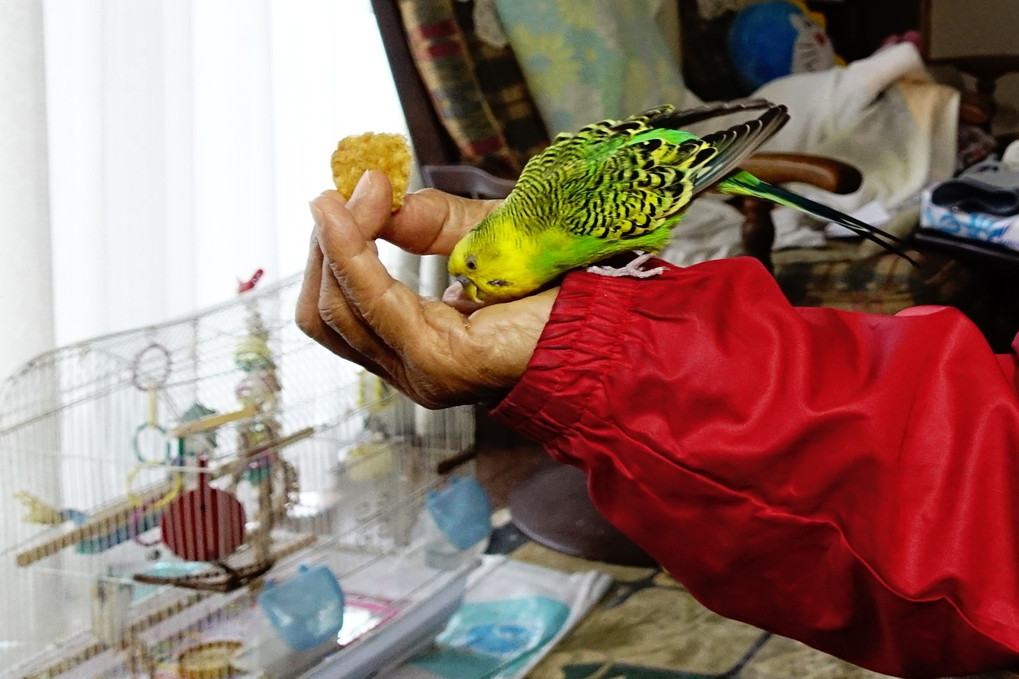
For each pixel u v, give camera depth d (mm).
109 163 1503
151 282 1544
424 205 657
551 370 505
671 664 1278
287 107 1845
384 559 1353
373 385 1348
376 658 1217
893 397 488
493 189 1483
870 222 1933
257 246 1724
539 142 1914
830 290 1776
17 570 1155
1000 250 1550
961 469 484
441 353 518
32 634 1159
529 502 1789
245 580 1097
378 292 506
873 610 497
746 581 517
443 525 1345
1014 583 470
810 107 2250
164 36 1553
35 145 1296
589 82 1924
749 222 1740
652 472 501
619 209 616
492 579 1562
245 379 1196
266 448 1153
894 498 482
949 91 2232
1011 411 492
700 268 546
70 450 1264
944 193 1654
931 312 536
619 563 1603
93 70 1451
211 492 1074
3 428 1129
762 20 2543
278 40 1820
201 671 1091
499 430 2242
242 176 1697
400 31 1785
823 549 490
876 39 3053
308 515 1264
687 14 2496
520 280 631
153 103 1526
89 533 1080
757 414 479
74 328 1468
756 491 488
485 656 1312
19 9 1269
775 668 1258
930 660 490
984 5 3330
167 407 1205
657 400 497
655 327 501
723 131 667
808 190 2061
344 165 569
